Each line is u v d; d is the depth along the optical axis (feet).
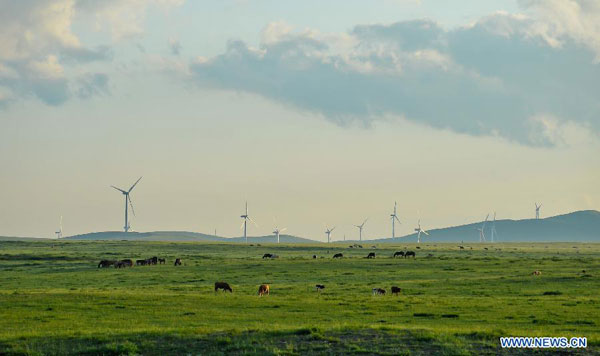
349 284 298.97
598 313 182.19
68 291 263.29
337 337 128.77
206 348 121.70
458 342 122.21
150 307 195.31
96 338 130.82
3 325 157.69
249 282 318.65
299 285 295.07
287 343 124.06
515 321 167.63
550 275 320.50
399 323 162.91
